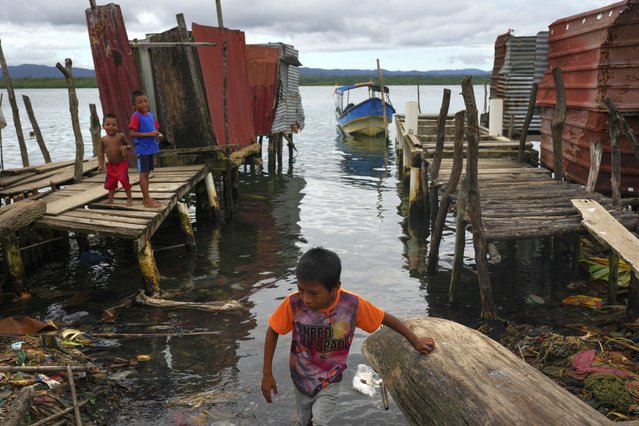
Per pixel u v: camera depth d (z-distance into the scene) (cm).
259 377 534
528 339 573
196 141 1228
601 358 505
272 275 859
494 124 1605
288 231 1146
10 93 1220
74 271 874
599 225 692
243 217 1290
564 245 924
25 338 573
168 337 624
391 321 347
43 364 512
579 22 1031
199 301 745
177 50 1166
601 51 907
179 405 480
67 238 973
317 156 2489
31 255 873
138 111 823
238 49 1488
